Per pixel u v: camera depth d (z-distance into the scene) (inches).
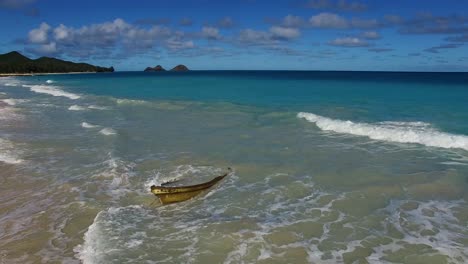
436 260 298.4
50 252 319.9
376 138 716.7
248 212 396.5
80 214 398.3
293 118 947.3
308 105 1185.4
